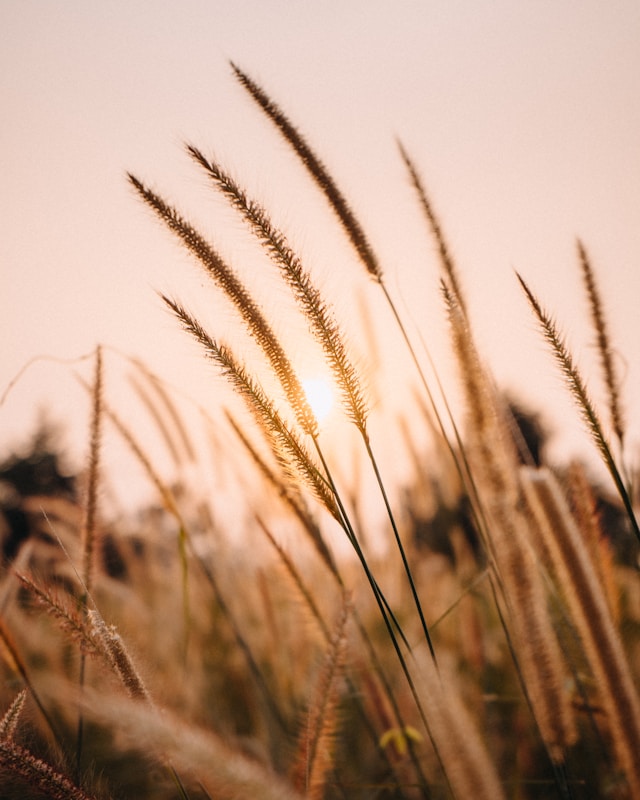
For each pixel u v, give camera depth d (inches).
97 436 26.3
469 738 21.1
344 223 28.4
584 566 23.4
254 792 16.4
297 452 22.5
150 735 16.3
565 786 24.1
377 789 29.7
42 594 21.5
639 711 22.8
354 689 30.9
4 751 20.0
